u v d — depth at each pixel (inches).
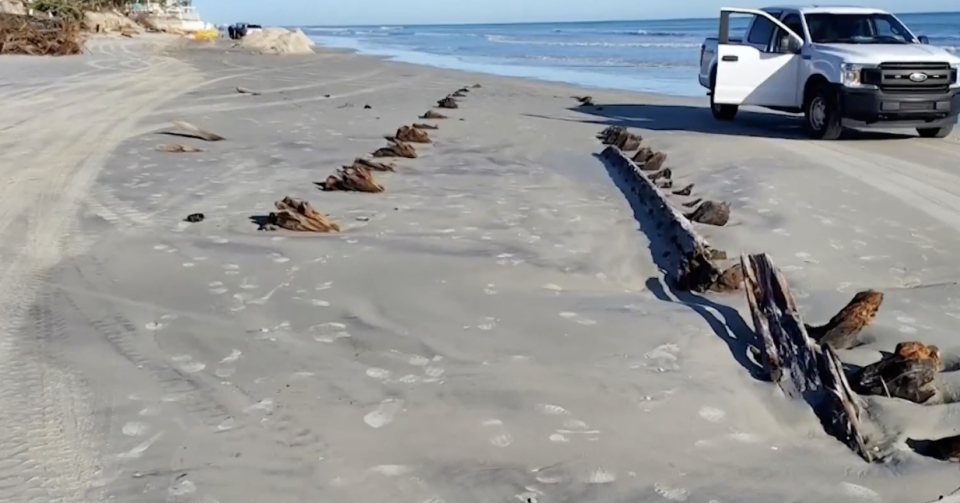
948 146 445.4
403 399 147.9
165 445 131.6
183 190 317.1
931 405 148.1
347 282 210.1
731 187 334.3
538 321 184.4
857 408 143.4
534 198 309.6
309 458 128.3
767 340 163.9
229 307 193.3
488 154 417.1
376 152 403.5
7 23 1254.9
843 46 483.8
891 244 251.6
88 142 426.0
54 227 260.2
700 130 516.4
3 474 123.0
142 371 158.9
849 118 460.4
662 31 2950.3
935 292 207.3
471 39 2731.3
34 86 735.7
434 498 118.3
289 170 363.3
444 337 175.6
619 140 439.5
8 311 189.3
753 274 181.9
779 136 490.3
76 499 116.9
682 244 235.5
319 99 686.5
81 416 140.9
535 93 764.6
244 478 122.5
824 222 275.4
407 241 247.4
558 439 134.9
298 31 1706.4
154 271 218.8
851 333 175.2
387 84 856.9
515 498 118.6
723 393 150.7
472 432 136.7
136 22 2928.2
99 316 187.0
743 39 583.5
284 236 252.8
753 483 123.6
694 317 186.2
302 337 175.9
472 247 241.3
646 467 127.3
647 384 153.9
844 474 126.9
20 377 155.6
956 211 290.7
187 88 751.7
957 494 121.3
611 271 223.5
